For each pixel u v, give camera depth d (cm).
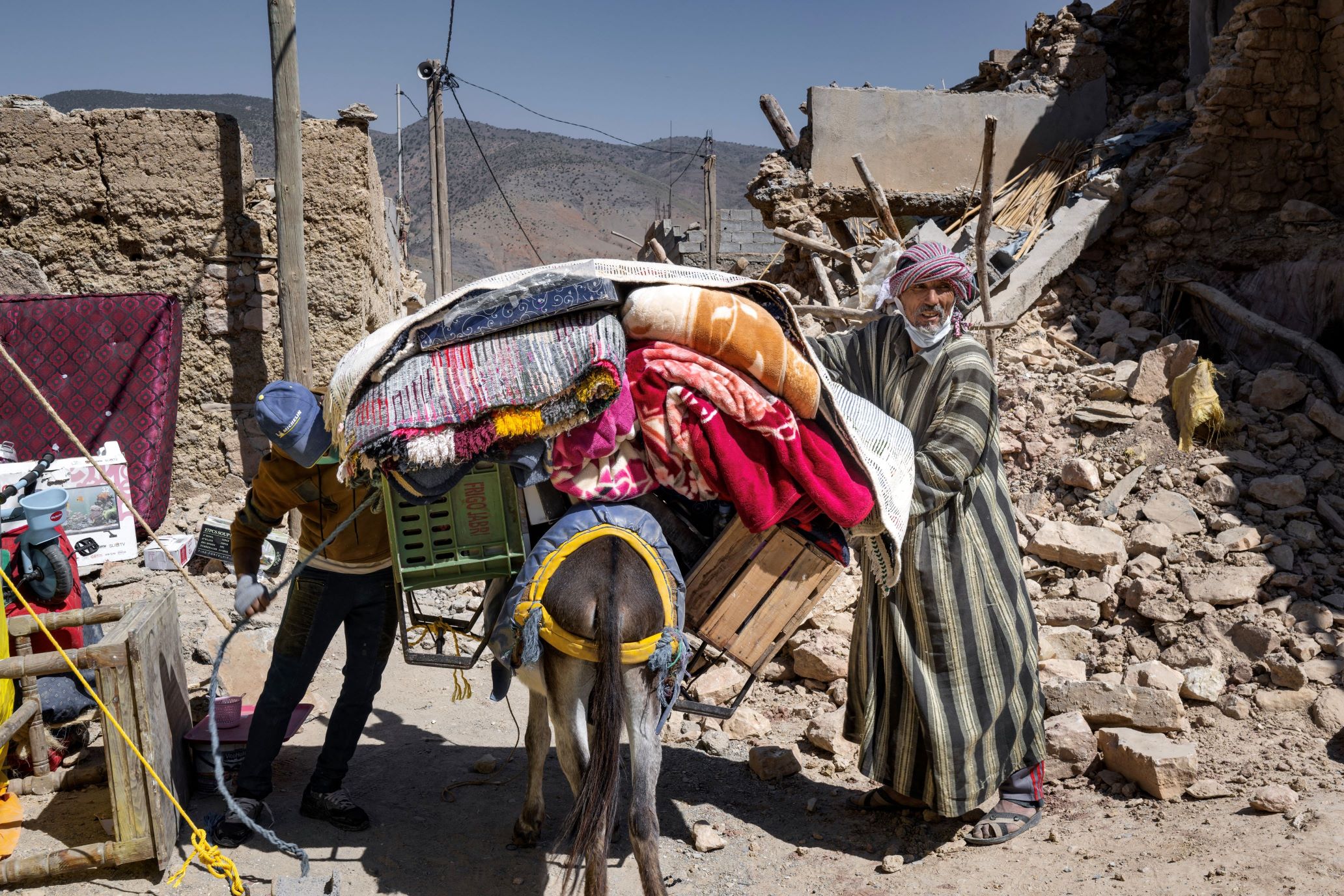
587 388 333
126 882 377
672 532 376
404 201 1866
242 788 420
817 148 1149
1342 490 616
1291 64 902
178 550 761
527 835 409
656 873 314
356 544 404
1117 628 544
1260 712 468
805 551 373
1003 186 1145
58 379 799
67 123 841
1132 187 959
